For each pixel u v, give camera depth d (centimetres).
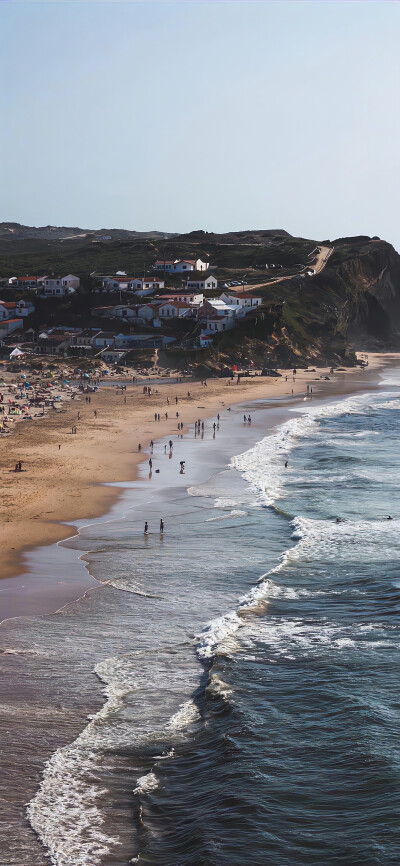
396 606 4475
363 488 7550
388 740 3077
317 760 2934
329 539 5844
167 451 9500
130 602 4594
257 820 2588
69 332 19838
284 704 3372
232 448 9738
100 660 3809
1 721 3194
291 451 9525
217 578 5028
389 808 2642
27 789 2753
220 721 3219
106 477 7981
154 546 5691
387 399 14975
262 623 4275
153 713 3303
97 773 2864
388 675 3631
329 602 4578
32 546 5647
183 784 2800
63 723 3206
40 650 3906
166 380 16762
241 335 19238
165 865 2361
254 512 6669
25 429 10875
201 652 3916
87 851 2431
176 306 19912
